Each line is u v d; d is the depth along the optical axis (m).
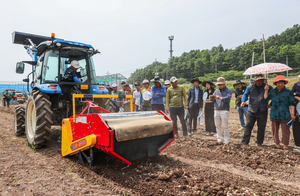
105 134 2.74
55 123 4.67
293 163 3.60
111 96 3.86
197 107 6.50
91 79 4.89
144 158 3.54
